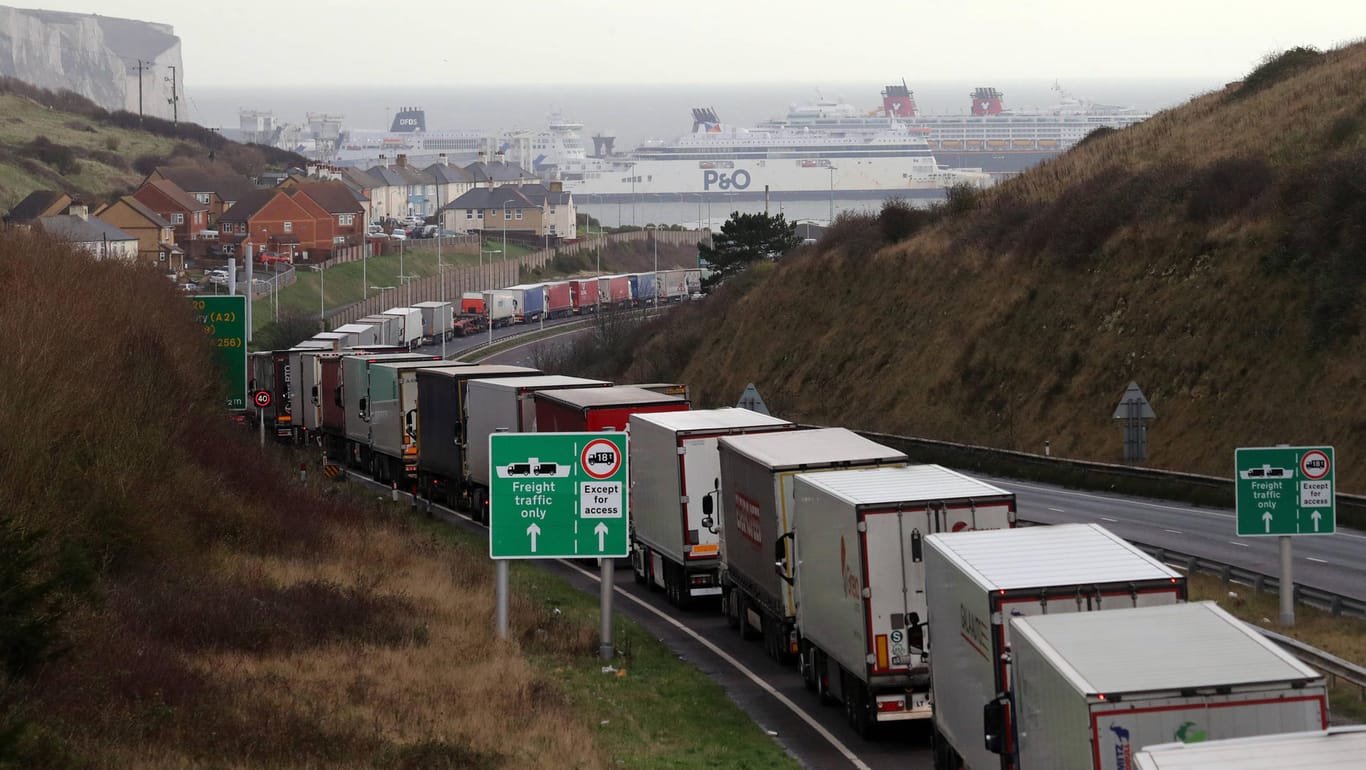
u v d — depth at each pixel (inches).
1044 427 4714.6
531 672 1852.9
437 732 1521.9
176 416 2896.2
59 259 3157.0
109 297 3184.1
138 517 2111.2
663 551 2541.8
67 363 2281.0
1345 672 1685.5
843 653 1626.5
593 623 2346.2
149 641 1664.6
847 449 1982.0
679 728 1684.3
